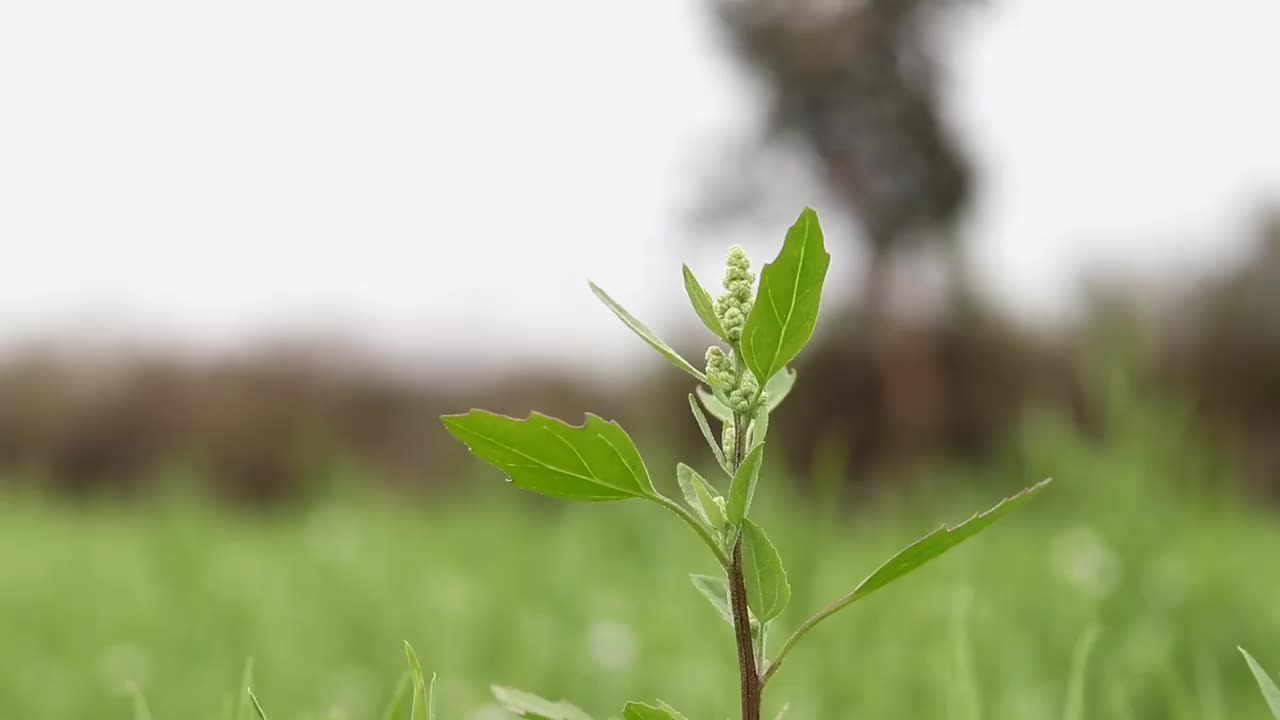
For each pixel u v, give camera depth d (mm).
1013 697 2066
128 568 5152
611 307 840
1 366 14578
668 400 11406
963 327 14797
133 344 14953
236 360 14477
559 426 804
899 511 4734
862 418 14578
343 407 13625
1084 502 2959
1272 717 2123
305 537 5949
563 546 4062
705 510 823
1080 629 2523
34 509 9352
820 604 2479
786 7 19859
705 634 2871
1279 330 13023
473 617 3180
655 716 839
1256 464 11508
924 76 19438
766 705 2215
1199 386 12992
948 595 2891
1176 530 2789
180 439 13773
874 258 17828
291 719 2480
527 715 855
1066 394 12820
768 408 851
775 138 19500
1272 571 3184
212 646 3301
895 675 2348
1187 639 2426
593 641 2830
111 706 2840
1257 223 14117
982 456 13859
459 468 10844
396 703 1022
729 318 829
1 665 3311
